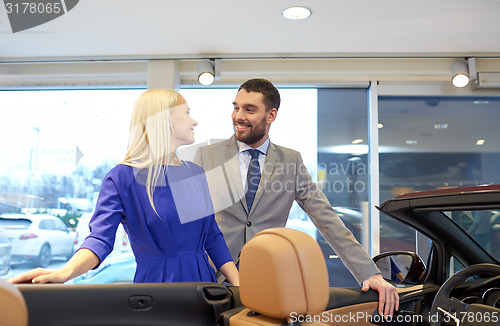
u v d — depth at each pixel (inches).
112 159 172.6
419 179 168.7
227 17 130.5
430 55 157.2
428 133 170.4
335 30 138.6
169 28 137.8
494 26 135.0
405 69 162.1
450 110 171.0
